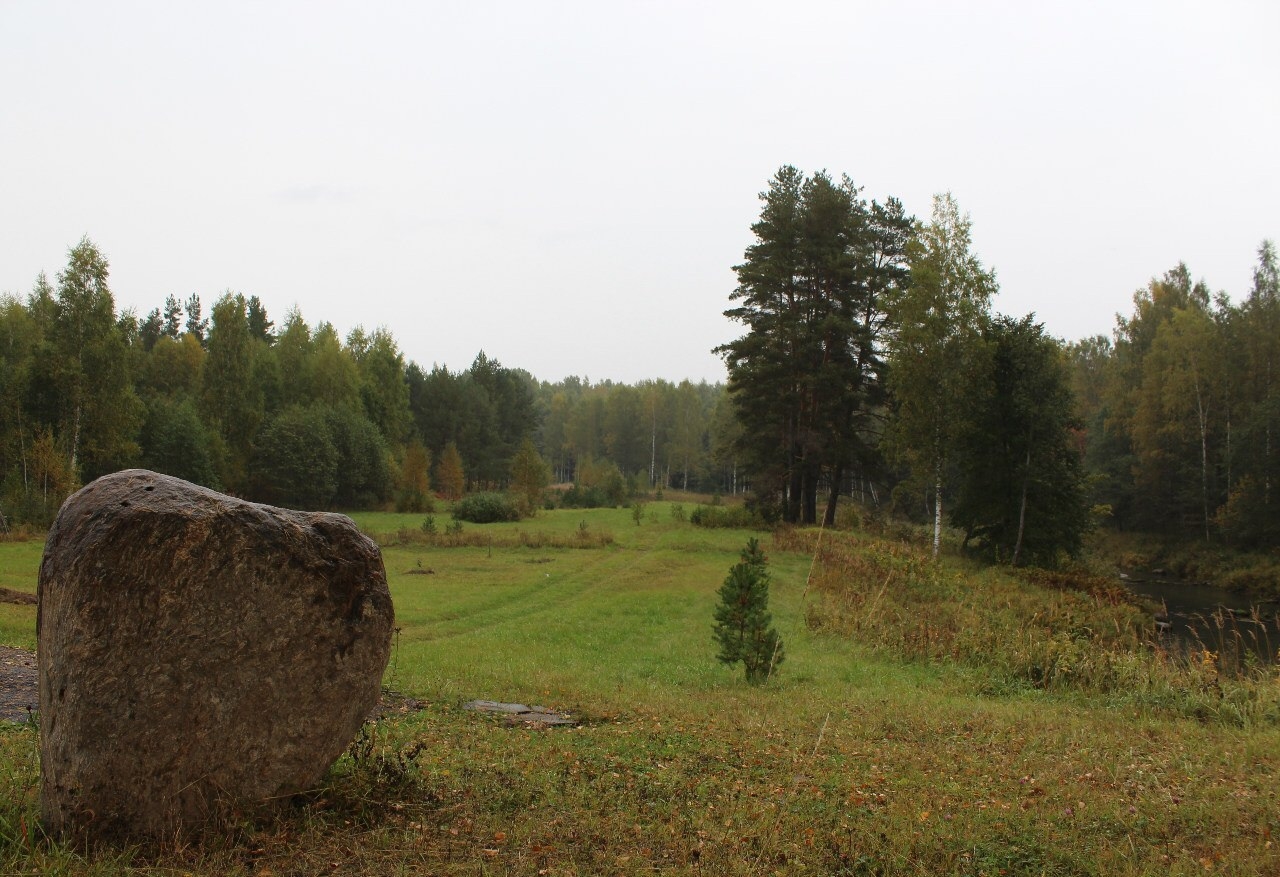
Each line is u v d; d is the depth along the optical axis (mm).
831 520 49500
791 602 23266
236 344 68250
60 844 4617
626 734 9109
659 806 6438
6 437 47844
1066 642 15758
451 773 6836
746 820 6168
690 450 117750
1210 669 14148
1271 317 49844
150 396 72688
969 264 38750
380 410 85812
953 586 25484
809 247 48438
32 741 6828
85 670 4676
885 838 5898
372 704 5871
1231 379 50531
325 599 5562
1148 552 51312
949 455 39469
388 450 77125
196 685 5008
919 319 39031
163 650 4891
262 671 5281
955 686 14211
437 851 5184
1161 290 65375
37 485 46719
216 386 67750
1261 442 45188
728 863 5305
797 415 49094
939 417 38562
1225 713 11836
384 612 5879
